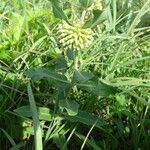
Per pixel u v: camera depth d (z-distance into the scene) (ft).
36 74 1.10
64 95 1.15
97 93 1.11
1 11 1.81
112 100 1.35
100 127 1.14
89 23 1.04
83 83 1.13
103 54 1.42
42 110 1.15
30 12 1.67
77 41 1.06
